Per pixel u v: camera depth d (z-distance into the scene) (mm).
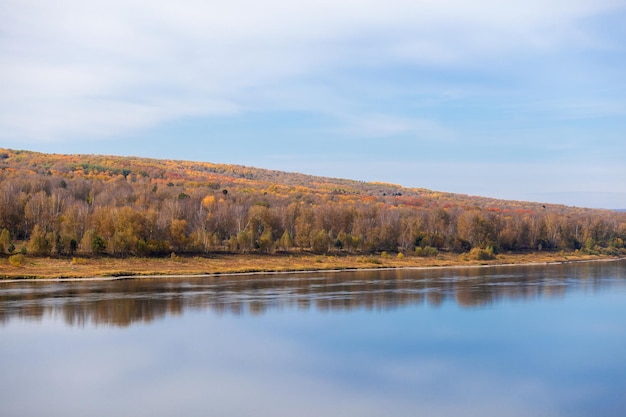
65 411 37875
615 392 42438
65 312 67500
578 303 78125
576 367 48344
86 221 119875
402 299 80438
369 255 141625
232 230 142375
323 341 55781
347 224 157875
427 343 55531
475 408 39156
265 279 104500
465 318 67188
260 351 52125
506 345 55156
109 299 77125
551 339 57531
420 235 155625
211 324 62531
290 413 37875
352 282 101062
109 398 40219
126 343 54281
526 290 90938
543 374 46406
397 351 52594
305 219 148250
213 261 119562
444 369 47469
